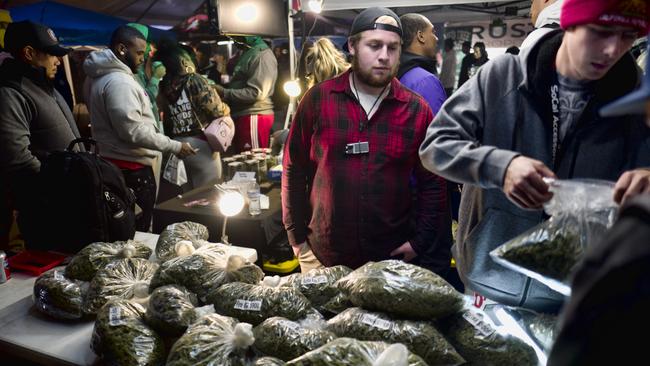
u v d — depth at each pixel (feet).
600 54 3.32
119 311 4.62
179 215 9.20
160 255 6.58
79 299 5.40
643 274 1.49
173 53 12.44
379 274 4.28
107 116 10.26
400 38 6.37
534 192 3.37
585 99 3.95
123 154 10.48
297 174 7.39
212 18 12.68
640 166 3.93
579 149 4.07
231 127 12.75
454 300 4.09
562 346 1.70
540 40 4.03
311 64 11.44
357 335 4.08
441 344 3.89
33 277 6.79
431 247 7.13
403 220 7.05
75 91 16.26
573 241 3.35
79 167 7.00
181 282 5.17
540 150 4.17
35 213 7.29
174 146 10.96
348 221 6.86
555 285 3.58
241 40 15.40
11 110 8.46
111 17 18.66
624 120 3.88
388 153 6.64
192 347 3.95
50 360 4.87
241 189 9.64
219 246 6.07
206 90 12.50
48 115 9.09
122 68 10.30
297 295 4.67
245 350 4.07
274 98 18.07
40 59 9.01
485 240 4.55
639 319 1.46
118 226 7.41
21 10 16.33
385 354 3.19
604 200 3.25
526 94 4.14
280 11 14.19
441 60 26.48
